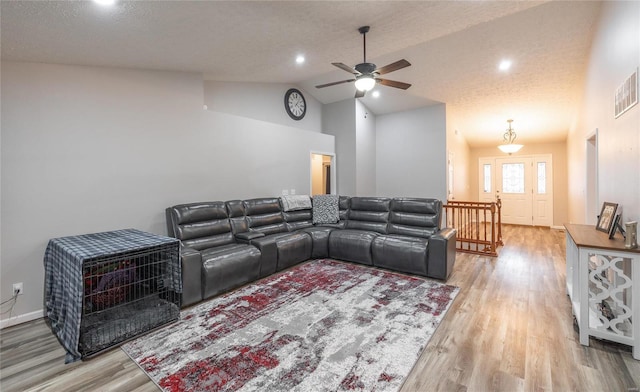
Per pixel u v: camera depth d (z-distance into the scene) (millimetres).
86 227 3021
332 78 5738
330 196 5266
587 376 1831
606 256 2158
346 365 1943
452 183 6797
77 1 1868
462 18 3021
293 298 3049
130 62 3143
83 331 2133
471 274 3854
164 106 3641
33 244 2713
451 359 2018
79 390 1774
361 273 3854
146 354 2102
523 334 2338
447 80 5188
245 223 4164
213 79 4621
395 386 1748
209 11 2311
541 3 3057
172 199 3727
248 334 2350
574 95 5215
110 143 3188
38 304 2750
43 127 2760
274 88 5703
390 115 7031
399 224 4457
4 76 2562
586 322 2152
